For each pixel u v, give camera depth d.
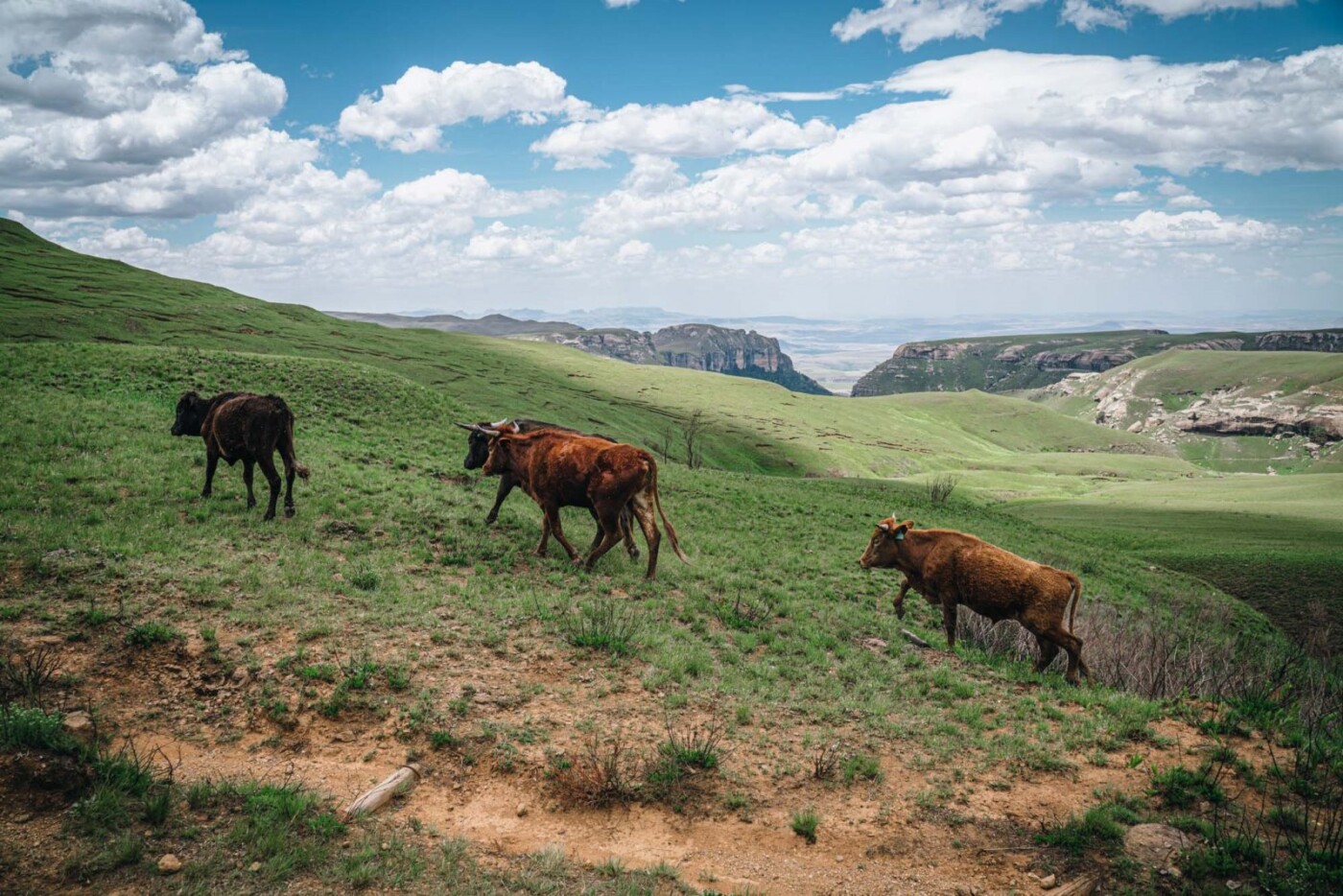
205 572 12.04
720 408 183.25
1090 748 10.02
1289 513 79.94
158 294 119.12
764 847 7.58
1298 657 20.81
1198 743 10.10
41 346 33.16
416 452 27.70
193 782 7.34
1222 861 7.18
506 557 15.38
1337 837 7.36
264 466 15.05
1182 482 144.50
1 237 144.88
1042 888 7.02
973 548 14.38
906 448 192.75
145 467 17.33
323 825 6.88
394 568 13.91
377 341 136.00
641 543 19.98
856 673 12.73
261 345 98.12
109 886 5.80
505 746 8.72
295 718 8.80
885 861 7.43
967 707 11.46
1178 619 28.52
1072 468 199.50
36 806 6.45
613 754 8.74
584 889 6.50
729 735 9.70
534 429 18.44
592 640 11.69
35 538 12.09
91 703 8.41
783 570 20.48
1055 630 13.44
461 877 6.52
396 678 9.68
